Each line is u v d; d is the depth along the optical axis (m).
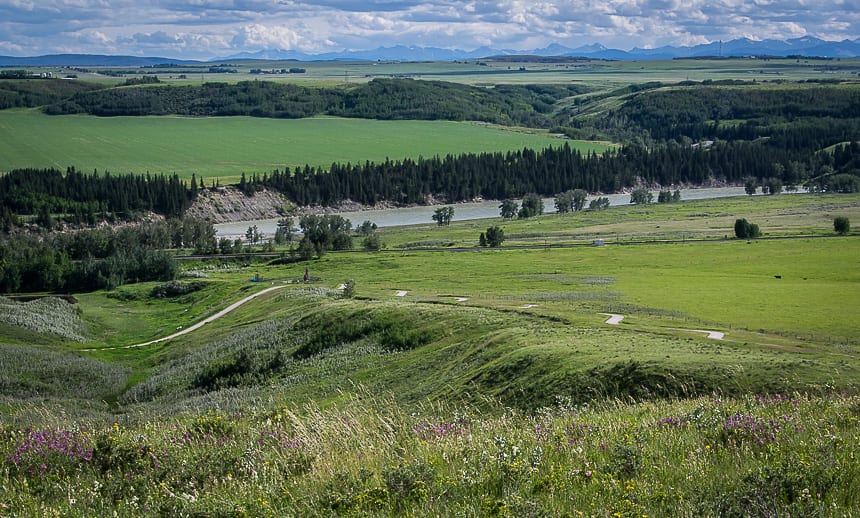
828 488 13.22
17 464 18.06
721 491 13.44
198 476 16.91
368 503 13.55
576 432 18.70
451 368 61.66
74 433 20.73
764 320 82.94
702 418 18.97
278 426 21.12
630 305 94.00
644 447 16.56
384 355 75.38
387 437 18.77
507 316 80.62
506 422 21.42
